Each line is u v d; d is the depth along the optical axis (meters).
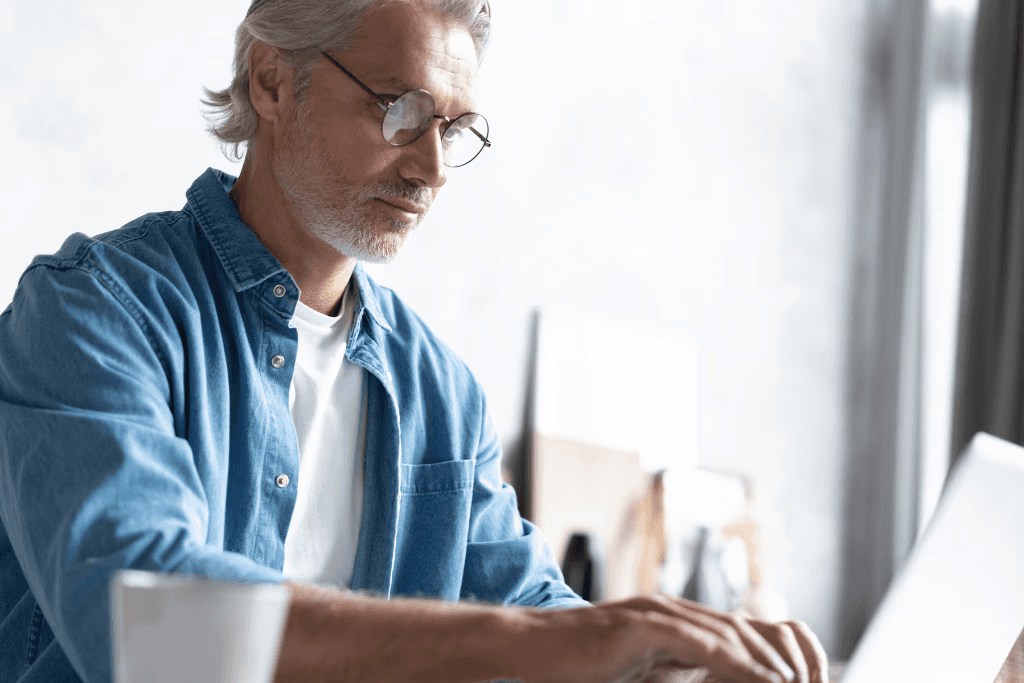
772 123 3.79
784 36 3.84
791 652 0.67
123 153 2.58
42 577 0.73
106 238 1.04
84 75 2.54
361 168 1.08
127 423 0.77
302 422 1.13
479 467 1.29
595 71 3.40
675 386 3.48
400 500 1.20
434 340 1.31
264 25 1.11
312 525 1.13
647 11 3.53
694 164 3.61
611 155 3.43
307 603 0.63
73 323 0.88
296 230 1.13
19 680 0.91
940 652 0.82
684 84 3.60
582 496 3.19
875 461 3.96
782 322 3.79
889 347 3.97
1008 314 3.86
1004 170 3.95
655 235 3.51
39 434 0.78
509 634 0.63
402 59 1.07
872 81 4.04
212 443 0.99
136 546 0.67
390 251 1.12
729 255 3.68
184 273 1.05
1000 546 0.82
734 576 3.44
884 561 3.89
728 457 3.63
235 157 1.26
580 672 0.62
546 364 3.20
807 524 3.81
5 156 2.44
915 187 3.97
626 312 3.42
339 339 1.18
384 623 0.63
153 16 2.63
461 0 1.11
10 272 2.44
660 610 0.65
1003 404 3.83
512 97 3.23
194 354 0.98
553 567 1.29
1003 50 3.98
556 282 3.28
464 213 3.12
